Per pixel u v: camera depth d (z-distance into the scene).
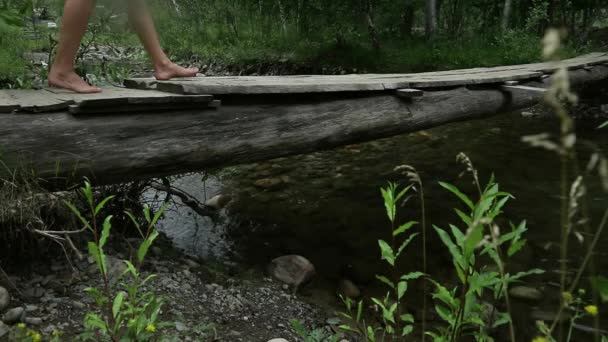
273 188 4.80
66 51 2.79
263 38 14.95
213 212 4.15
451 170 5.62
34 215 2.26
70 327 2.06
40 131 2.35
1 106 2.31
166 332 2.16
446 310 1.32
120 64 4.53
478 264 3.31
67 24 2.73
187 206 4.19
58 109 2.44
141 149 2.62
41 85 3.79
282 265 3.19
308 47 13.21
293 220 4.10
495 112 5.15
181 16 18.31
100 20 3.83
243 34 16.09
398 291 1.43
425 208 4.45
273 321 2.61
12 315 2.01
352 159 5.90
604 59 8.88
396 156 6.10
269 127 3.19
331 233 3.88
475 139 7.08
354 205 4.46
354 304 2.92
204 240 3.62
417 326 2.69
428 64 11.22
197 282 2.83
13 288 2.28
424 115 4.26
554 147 0.70
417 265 3.40
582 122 8.42
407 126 4.11
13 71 4.32
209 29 17.02
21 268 2.47
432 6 12.84
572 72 7.48
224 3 16.23
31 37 5.45
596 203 4.55
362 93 3.93
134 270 1.37
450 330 1.38
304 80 4.01
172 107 2.75
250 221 4.04
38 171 2.32
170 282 2.72
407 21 14.20
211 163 2.92
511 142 6.94
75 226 2.69
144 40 3.24
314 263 3.40
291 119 3.32
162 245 3.34
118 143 2.55
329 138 3.52
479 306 1.25
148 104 2.66
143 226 3.54
